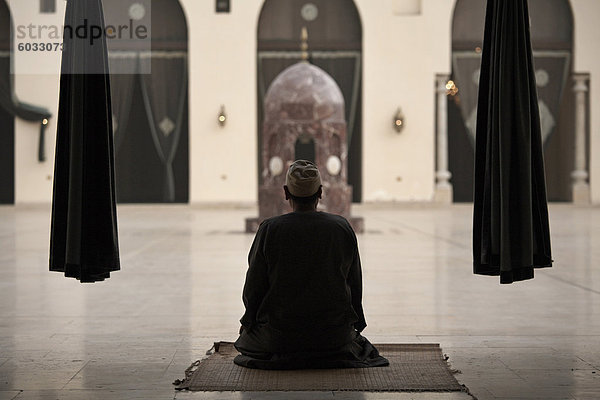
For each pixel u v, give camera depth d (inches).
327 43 1296.8
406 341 300.5
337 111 828.0
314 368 243.6
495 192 260.2
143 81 1284.4
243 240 761.6
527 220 257.9
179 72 1291.8
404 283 470.9
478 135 270.8
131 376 244.7
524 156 257.8
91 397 221.1
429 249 674.8
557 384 234.5
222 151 1302.9
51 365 259.4
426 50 1299.2
